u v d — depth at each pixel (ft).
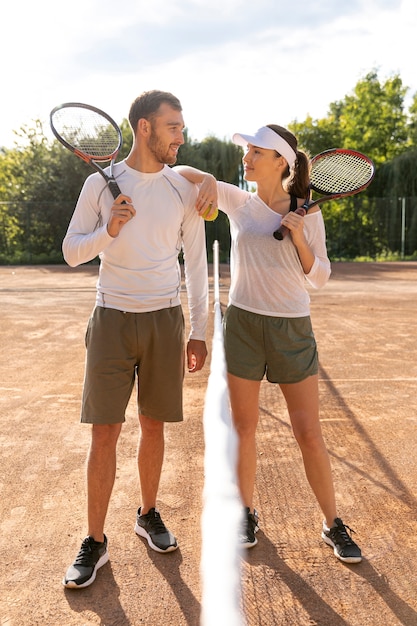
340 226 102.94
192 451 13.64
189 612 7.98
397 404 17.34
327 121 129.49
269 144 9.23
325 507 9.57
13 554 9.47
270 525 10.31
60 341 27.73
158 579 8.74
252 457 9.75
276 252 9.27
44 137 103.35
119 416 8.87
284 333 9.34
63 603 8.21
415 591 8.46
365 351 24.93
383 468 12.71
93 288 53.52
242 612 7.94
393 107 136.26
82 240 8.66
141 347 8.93
